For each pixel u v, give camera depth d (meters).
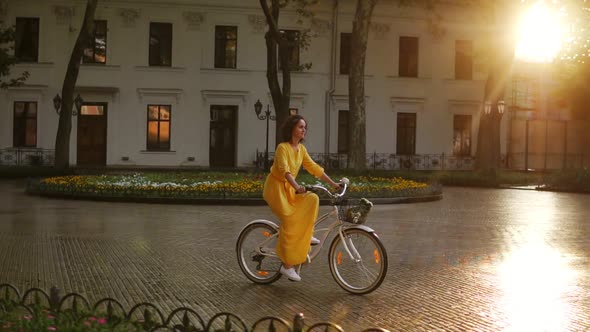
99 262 9.19
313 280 8.12
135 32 35.31
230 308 6.66
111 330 4.75
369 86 37.69
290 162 7.45
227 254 10.03
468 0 38.06
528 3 34.12
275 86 28.67
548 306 6.88
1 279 7.96
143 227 13.26
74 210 16.52
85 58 35.12
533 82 40.00
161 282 7.90
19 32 34.72
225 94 35.97
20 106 34.81
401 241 11.83
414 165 38.28
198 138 35.91
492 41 34.53
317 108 37.00
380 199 20.03
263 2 27.77
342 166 36.84
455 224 14.80
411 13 37.94
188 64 35.75
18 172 28.66
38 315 5.08
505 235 12.96
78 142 35.19
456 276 8.51
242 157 36.28
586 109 40.53
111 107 35.19
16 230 12.54
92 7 28.94
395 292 7.50
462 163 38.75
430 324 6.12
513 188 29.23
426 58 38.28
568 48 35.28
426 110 38.41
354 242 7.42
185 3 35.62
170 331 5.00
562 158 40.34
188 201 18.66
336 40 36.91
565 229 14.19
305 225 7.46
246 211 16.95
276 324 6.01
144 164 35.47
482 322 6.21
